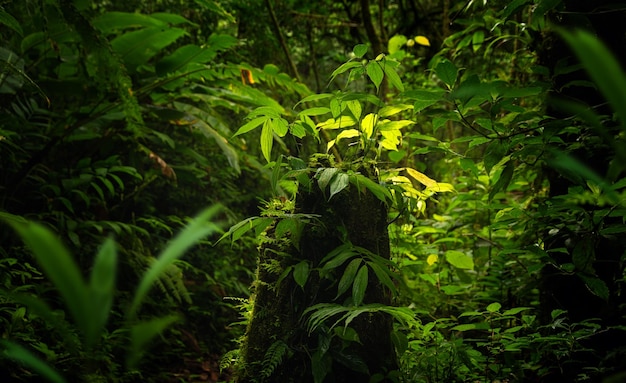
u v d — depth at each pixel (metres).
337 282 2.48
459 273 3.36
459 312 3.72
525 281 3.27
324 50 9.05
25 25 4.66
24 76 3.41
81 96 5.40
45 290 3.59
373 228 2.56
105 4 6.56
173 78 5.05
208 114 5.40
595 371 2.50
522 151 2.29
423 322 3.54
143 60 5.10
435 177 5.25
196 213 6.20
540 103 3.12
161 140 5.24
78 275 0.50
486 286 3.87
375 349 2.48
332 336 2.39
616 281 2.58
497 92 2.04
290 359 2.46
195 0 4.79
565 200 2.53
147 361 4.05
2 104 4.82
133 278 4.73
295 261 2.51
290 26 7.77
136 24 4.82
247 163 5.93
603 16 2.85
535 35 3.35
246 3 7.03
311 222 2.51
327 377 2.40
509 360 2.67
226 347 5.01
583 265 2.34
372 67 2.39
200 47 4.86
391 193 2.62
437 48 8.12
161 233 5.88
